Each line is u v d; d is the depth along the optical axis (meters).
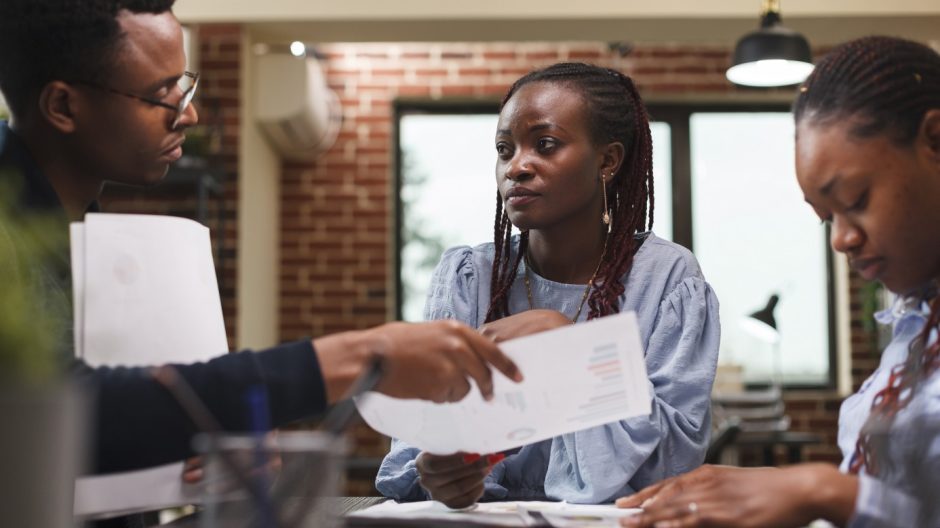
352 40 4.23
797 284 5.19
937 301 0.90
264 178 4.69
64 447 0.58
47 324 0.92
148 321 0.96
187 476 0.89
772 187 5.23
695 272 1.38
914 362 0.90
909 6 3.87
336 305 5.04
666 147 5.24
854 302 5.02
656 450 1.22
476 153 5.27
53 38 1.09
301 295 5.04
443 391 0.90
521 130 1.37
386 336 0.89
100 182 1.21
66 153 1.16
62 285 1.07
